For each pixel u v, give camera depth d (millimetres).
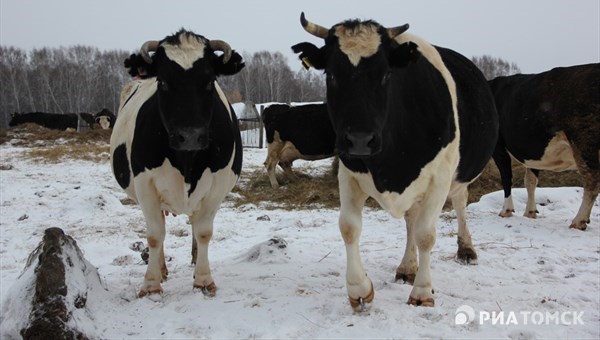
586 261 6637
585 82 7887
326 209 10945
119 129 5828
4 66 67375
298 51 4508
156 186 5078
